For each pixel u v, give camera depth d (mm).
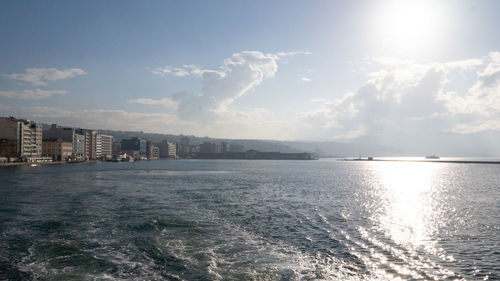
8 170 155750
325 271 24641
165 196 65875
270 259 27062
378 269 25250
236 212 48562
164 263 25703
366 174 169000
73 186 84000
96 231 35219
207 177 129250
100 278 22703
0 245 30062
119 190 76062
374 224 41156
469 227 39781
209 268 24797
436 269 25359
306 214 47750
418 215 48031
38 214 44875
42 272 23703
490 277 23938
